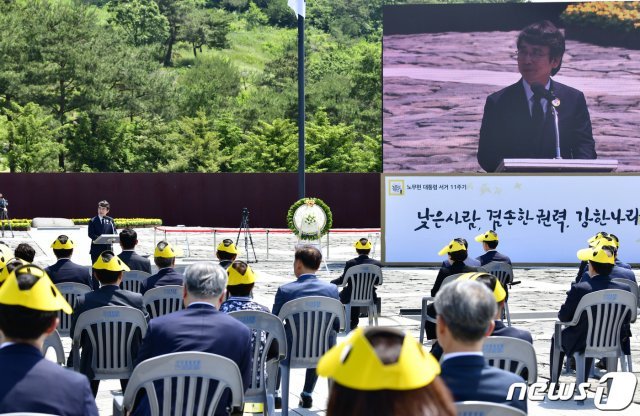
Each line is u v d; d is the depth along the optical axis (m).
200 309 6.84
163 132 94.75
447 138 35.72
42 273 4.93
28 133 79.50
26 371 4.76
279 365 10.94
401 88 35.53
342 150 90.81
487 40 35.62
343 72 145.00
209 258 36.22
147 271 14.83
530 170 35.81
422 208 33.50
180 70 166.38
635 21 35.75
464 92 35.66
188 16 175.62
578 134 35.91
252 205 66.12
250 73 156.75
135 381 6.29
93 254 21.55
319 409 10.94
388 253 33.62
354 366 2.89
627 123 35.91
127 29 168.12
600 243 15.41
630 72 35.91
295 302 10.18
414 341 3.04
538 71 35.78
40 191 65.81
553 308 21.23
